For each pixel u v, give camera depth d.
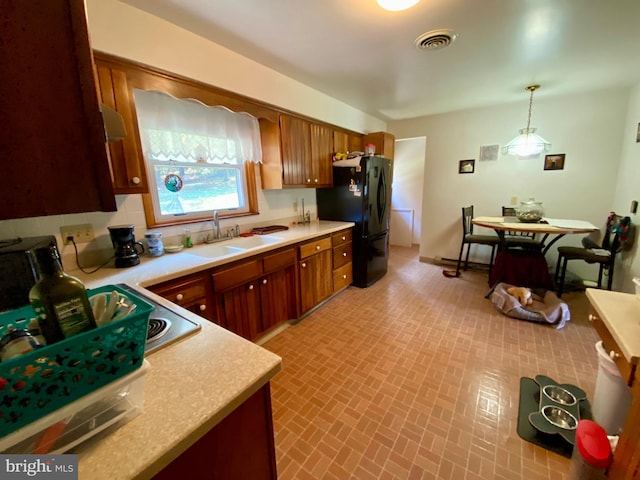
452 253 4.32
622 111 3.03
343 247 3.19
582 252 2.87
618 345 0.92
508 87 2.92
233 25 1.72
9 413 0.41
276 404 1.64
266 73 2.33
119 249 1.65
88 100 0.42
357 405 1.62
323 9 1.56
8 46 0.37
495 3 1.52
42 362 0.43
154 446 0.49
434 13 1.61
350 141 3.68
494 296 2.82
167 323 0.95
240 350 0.80
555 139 3.40
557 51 2.11
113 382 0.52
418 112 3.94
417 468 1.26
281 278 2.39
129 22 1.51
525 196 3.68
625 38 1.92
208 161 2.24
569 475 1.12
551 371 1.87
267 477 0.81
